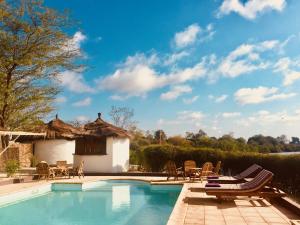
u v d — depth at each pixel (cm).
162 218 1282
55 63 2611
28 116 2625
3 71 2550
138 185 2173
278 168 1984
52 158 3031
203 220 977
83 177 2402
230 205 1220
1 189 1708
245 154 2261
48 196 1802
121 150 2873
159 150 2695
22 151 3028
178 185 1947
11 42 2511
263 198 1367
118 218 1291
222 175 2366
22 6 2519
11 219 1287
